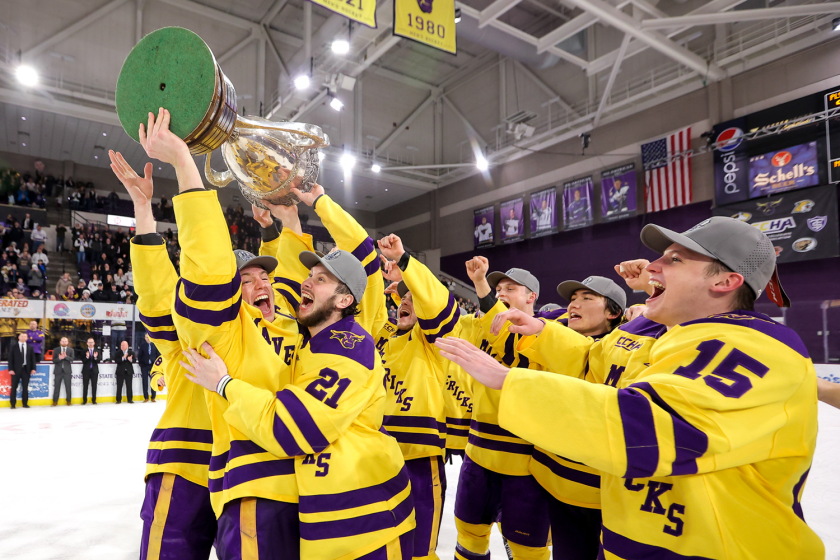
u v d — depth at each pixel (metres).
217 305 1.72
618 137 19.58
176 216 1.69
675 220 17.84
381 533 1.82
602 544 1.48
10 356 12.17
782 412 1.24
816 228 14.50
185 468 2.24
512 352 3.06
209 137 1.66
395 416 2.94
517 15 20.44
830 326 14.27
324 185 26.81
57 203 21.00
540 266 22.39
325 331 2.02
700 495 1.28
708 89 17.05
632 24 14.65
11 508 4.58
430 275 2.86
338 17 17.80
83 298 14.91
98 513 4.44
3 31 17.12
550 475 2.51
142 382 13.66
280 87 21.66
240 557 1.73
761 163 15.65
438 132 27.19
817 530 3.83
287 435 1.68
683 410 1.18
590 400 1.22
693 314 1.51
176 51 1.60
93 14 18.53
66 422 9.85
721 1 14.47
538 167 22.55
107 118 18.94
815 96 14.73
